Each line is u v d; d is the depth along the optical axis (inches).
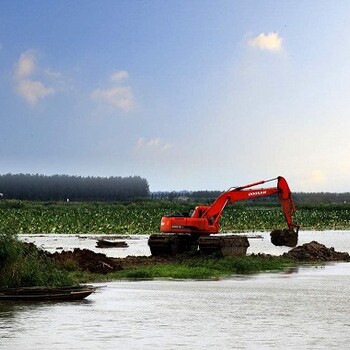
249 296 1234.0
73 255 1631.4
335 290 1333.7
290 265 1951.3
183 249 2064.5
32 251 1244.5
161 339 829.8
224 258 1843.0
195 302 1146.7
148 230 4109.3
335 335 860.6
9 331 867.4
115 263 1667.1
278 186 2172.7
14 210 5369.1
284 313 1035.9
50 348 776.3
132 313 1017.5
